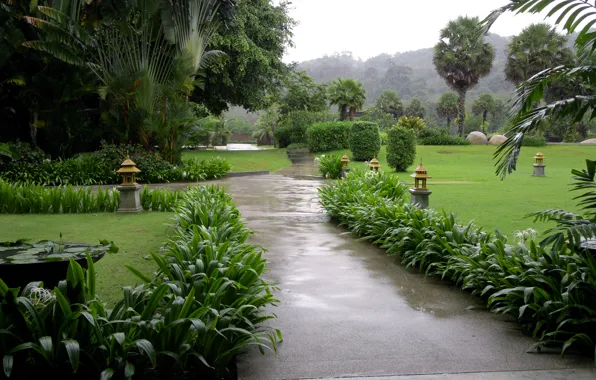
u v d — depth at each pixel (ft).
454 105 208.85
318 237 22.30
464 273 14.06
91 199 30.32
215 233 15.11
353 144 76.69
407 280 15.23
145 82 49.93
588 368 8.99
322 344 10.18
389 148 61.21
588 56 11.41
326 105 151.94
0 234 22.31
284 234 23.00
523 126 10.73
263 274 15.78
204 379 8.60
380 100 249.75
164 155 53.83
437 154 88.38
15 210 29.66
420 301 13.16
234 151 111.45
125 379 7.58
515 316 11.39
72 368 7.20
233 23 63.52
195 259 12.03
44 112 49.03
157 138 53.21
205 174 53.47
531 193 37.70
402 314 12.12
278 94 116.57
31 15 46.60
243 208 31.68
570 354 9.64
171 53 53.78
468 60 134.82
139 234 22.44
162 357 8.20
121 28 48.88
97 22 51.57
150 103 51.11
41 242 12.96
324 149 98.43
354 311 12.33
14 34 44.70
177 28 52.75
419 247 16.80
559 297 10.34
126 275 15.11
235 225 18.92
